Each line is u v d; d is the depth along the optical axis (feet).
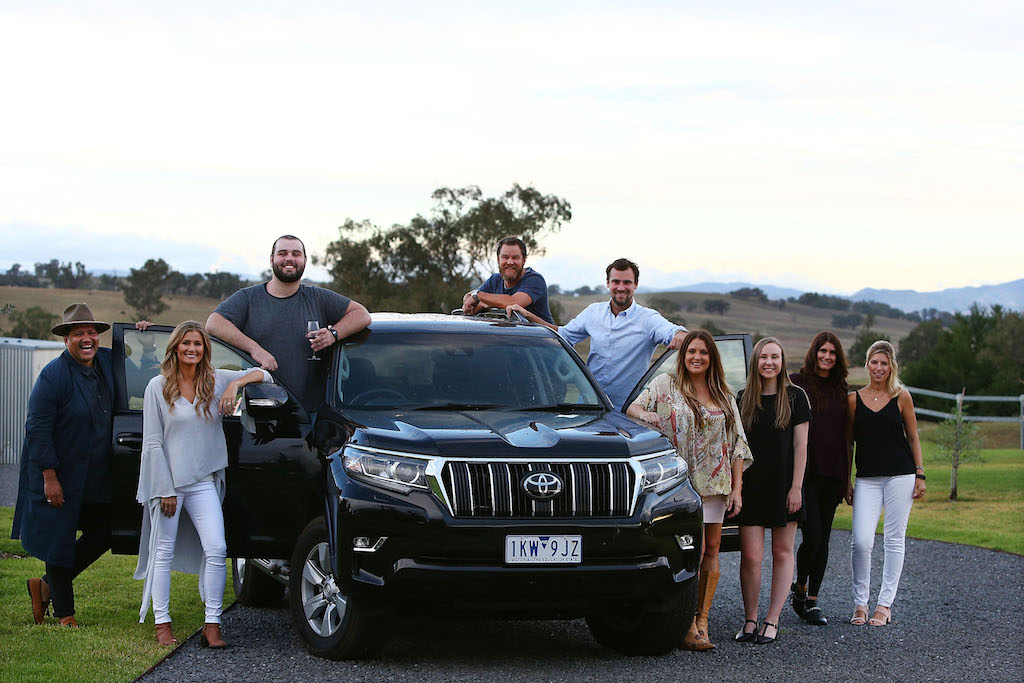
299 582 20.75
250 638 22.17
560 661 20.44
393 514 18.38
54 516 22.25
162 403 21.38
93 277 397.39
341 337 23.02
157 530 21.40
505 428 19.76
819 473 25.27
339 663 19.77
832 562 35.42
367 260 165.89
